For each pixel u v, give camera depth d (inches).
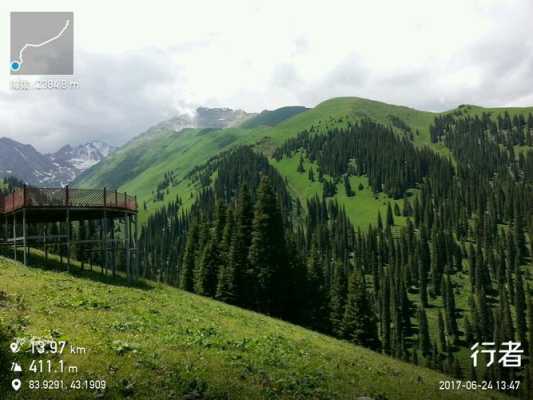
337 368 783.1
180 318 933.2
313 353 885.8
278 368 666.8
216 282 2556.6
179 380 503.8
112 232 1654.8
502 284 6230.3
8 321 582.2
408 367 1163.3
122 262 3422.7
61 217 1531.7
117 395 437.1
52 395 412.2
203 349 663.1
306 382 625.0
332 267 6053.2
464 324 5344.5
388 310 5113.2
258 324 1210.0
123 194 1448.1
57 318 660.7
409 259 7022.6
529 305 4965.6
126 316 799.1
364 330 2484.0
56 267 1348.4
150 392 458.3
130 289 1216.8
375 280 6333.7
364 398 616.1
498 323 5029.5
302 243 7071.9
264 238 2309.3
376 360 1083.9
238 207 2605.8
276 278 2290.8
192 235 3122.5
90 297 900.0
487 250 7037.4
